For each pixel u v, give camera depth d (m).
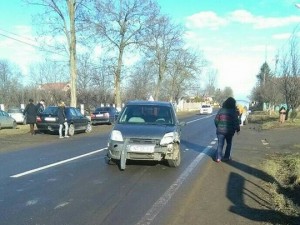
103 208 7.21
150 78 71.19
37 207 7.21
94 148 16.06
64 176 10.04
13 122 28.16
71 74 33.56
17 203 7.47
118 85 48.28
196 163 12.62
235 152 15.86
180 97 86.44
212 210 7.30
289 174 11.40
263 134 24.80
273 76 49.69
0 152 14.83
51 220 6.47
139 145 10.93
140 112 12.29
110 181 9.52
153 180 9.75
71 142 18.72
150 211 7.08
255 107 81.75
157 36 61.31
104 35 44.28
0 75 67.81
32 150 15.45
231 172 11.23
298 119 35.78
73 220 6.48
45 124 22.77
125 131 11.21
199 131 27.16
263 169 11.81
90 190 8.58
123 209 7.18
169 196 8.19
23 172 10.55
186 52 67.88
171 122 12.05
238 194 8.61
